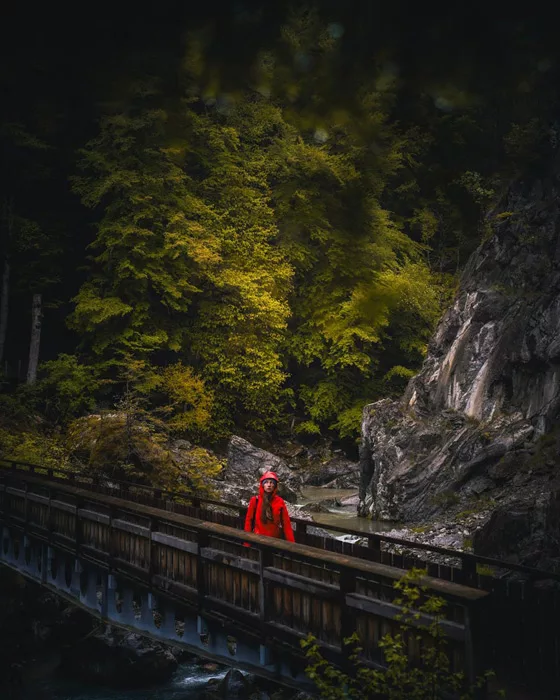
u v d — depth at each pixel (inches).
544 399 868.0
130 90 77.9
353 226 91.5
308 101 77.5
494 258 1015.6
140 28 73.5
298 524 333.7
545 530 546.3
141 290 1298.0
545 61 69.6
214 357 1375.5
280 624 280.7
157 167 1321.4
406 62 72.6
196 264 1357.0
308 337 1488.7
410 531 791.1
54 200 1473.9
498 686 205.0
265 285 1395.2
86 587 446.0
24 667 523.2
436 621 200.2
